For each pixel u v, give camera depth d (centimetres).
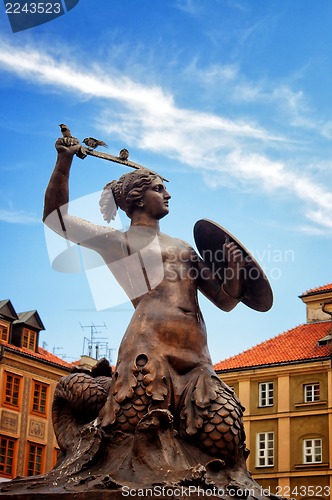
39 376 3312
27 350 3341
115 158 536
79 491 420
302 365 3303
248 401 3391
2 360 3181
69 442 499
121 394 465
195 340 493
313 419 3222
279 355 3406
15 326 3350
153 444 439
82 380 508
